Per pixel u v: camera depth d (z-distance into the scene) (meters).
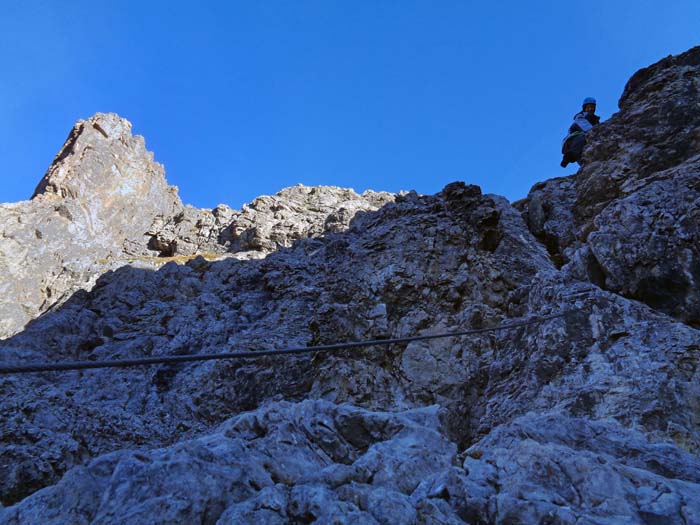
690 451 6.28
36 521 3.30
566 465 4.14
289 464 4.40
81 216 33.06
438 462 4.61
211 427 13.08
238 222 33.56
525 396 8.05
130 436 12.53
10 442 10.95
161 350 17.09
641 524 3.54
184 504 3.42
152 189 39.84
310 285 18.89
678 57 14.91
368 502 3.67
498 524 3.61
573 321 8.66
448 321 11.57
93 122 39.28
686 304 8.81
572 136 17.77
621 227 10.13
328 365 11.41
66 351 17.75
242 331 17.47
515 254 13.84
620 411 6.92
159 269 23.64
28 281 26.53
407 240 13.21
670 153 12.44
